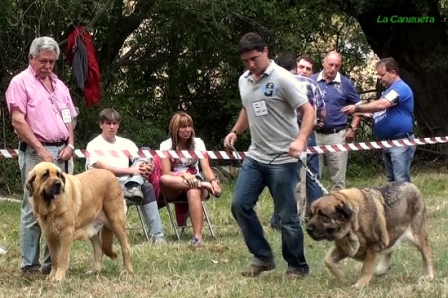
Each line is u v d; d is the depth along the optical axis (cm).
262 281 852
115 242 1056
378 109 1107
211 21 1675
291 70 1088
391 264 905
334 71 1175
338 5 1873
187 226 1130
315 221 805
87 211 875
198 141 1118
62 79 1591
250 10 1711
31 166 886
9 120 1538
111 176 902
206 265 936
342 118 1180
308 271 868
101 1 1561
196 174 1109
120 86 1792
